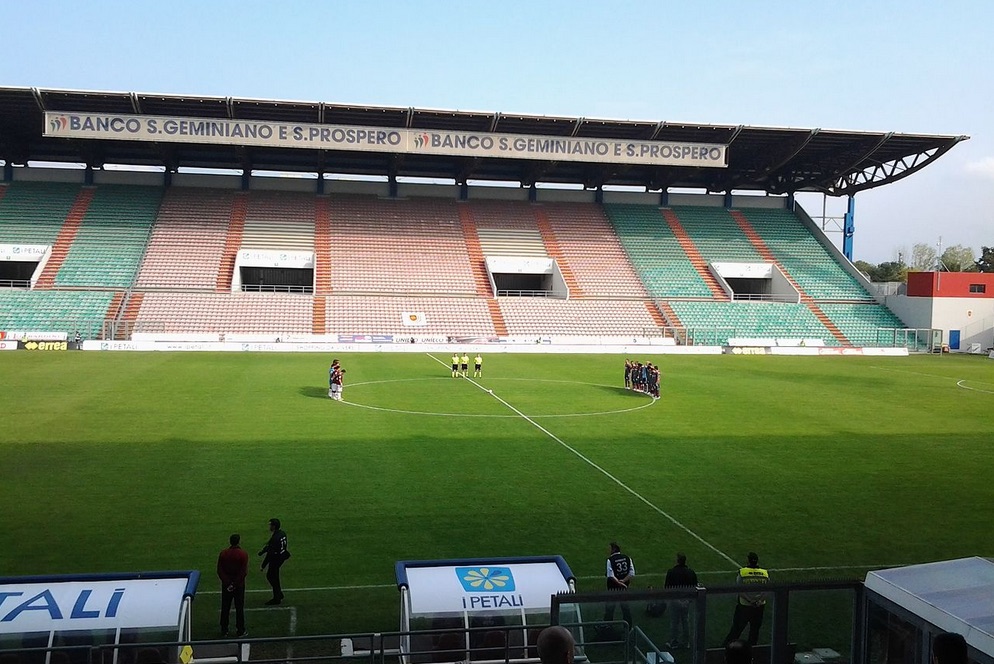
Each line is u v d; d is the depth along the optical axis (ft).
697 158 231.30
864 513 71.36
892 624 32.53
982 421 118.21
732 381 159.43
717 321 239.30
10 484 73.46
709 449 95.86
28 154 248.93
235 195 259.80
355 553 58.95
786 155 244.83
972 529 67.31
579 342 222.48
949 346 242.58
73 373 144.66
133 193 252.42
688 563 58.23
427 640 40.83
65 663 37.22
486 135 223.51
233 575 46.11
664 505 72.49
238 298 218.59
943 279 241.14
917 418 120.06
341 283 231.91
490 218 271.08
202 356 179.73
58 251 223.51
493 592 42.39
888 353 231.30
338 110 216.95
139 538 60.59
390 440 96.37
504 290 264.93
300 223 252.21
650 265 260.42
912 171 248.73
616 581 46.39
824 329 241.76
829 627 40.68
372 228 256.52
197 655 44.14
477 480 79.20
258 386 135.23
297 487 75.20
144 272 221.46
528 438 99.76
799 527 67.05
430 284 237.86
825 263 272.72
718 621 45.47
